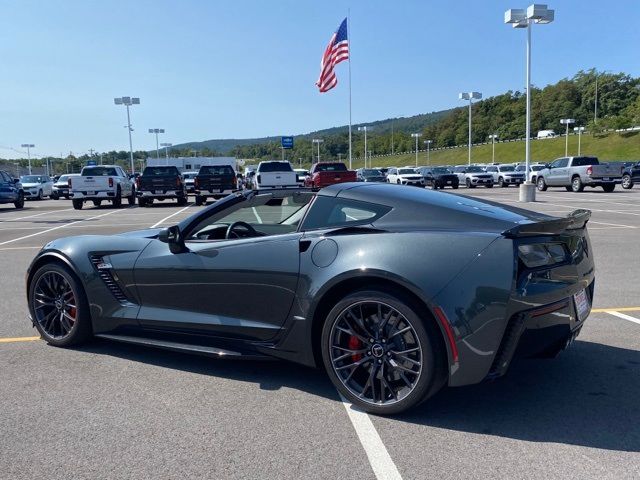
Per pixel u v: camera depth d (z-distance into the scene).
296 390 3.89
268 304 3.85
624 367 4.27
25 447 3.09
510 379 4.07
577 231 3.77
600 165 28.27
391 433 3.23
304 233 3.83
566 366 4.31
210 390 3.89
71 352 4.73
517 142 125.00
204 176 25.03
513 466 2.85
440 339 3.27
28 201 34.78
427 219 3.56
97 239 4.80
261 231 4.95
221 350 4.05
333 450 3.03
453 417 3.44
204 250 4.14
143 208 23.94
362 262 3.42
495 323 3.16
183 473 2.80
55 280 4.82
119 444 3.11
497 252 3.23
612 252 9.68
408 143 158.50
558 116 142.12
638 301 6.32
